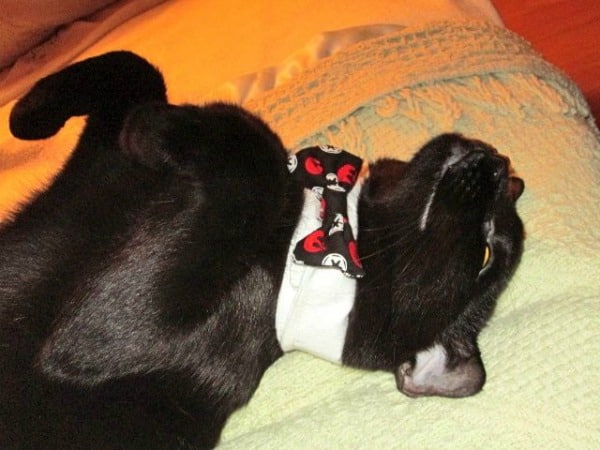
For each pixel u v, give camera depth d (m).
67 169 0.49
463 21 0.57
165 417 0.44
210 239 0.40
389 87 0.54
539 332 0.44
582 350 0.43
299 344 0.46
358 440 0.44
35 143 0.61
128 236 0.42
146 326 0.39
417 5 0.62
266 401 0.48
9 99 0.67
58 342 0.39
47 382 0.42
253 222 0.41
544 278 0.47
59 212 0.46
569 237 0.48
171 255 0.40
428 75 0.54
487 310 0.48
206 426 0.45
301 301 0.44
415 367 0.46
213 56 0.62
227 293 0.42
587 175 0.50
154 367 0.41
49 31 0.69
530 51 0.56
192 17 0.66
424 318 0.46
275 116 0.56
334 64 0.56
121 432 0.44
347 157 0.47
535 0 0.95
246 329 0.44
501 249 0.48
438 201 0.46
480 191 0.46
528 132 0.52
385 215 0.47
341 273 0.45
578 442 0.40
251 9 0.65
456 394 0.44
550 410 0.41
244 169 0.41
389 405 0.45
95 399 0.43
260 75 0.58
